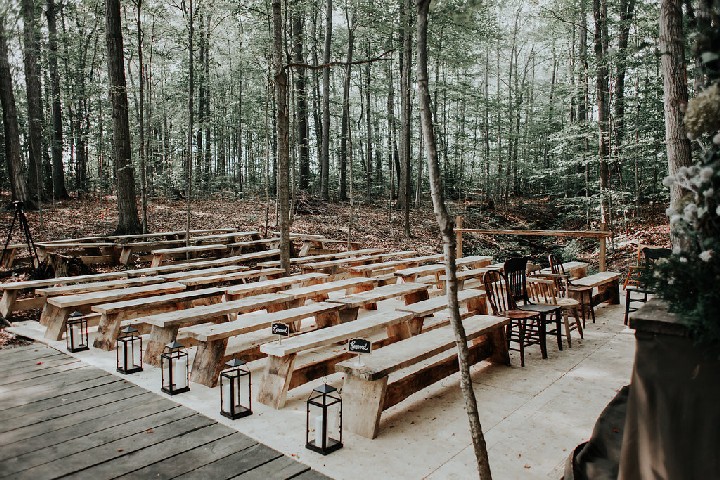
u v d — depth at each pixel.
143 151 11.32
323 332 4.04
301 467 2.77
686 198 1.83
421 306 4.98
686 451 1.71
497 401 3.80
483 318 4.67
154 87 19.36
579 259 13.16
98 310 5.01
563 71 23.69
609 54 9.71
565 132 14.14
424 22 2.17
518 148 23.70
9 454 2.87
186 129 20.70
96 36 18.78
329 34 17.61
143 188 11.33
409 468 2.78
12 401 3.68
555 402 3.77
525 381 4.24
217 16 16.09
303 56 17.53
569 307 5.23
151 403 3.68
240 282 8.88
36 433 3.15
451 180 23.75
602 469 2.11
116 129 11.05
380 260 9.88
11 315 6.49
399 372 4.38
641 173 16.50
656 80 12.66
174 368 3.98
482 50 23.89
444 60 17.05
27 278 8.12
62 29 18.11
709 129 1.76
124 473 2.68
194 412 3.52
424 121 2.16
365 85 21.41
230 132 26.61
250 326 4.27
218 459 2.85
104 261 9.75
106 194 19.80
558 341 5.15
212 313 4.68
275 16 6.75
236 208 16.97
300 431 3.24
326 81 17.94
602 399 3.83
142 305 5.18
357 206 18.58
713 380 1.66
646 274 1.82
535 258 14.04
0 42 12.41
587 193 15.27
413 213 18.06
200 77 19.30
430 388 4.09
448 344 3.83
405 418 3.49
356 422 3.25
